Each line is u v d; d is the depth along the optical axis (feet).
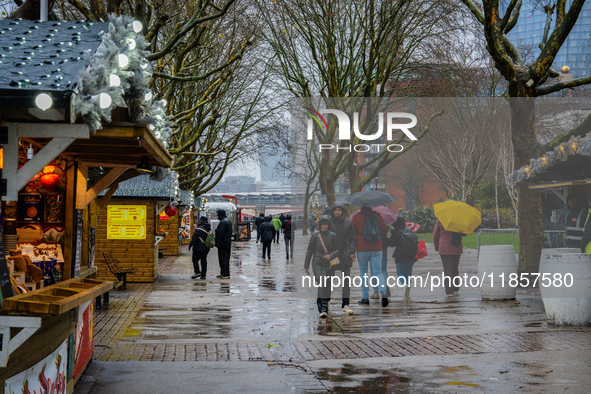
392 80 75.36
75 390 18.92
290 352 24.95
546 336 27.73
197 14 34.65
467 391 19.06
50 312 11.53
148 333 29.30
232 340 27.37
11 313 11.49
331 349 25.53
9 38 14.34
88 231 26.61
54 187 21.68
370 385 19.83
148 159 21.79
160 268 72.23
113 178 22.57
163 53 34.32
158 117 20.54
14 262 19.22
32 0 20.97
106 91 12.60
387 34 65.00
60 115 13.28
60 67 12.45
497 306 37.47
